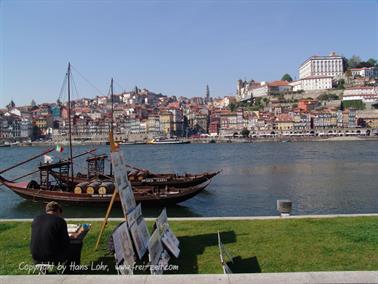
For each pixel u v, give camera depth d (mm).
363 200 40156
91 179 44625
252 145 196500
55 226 10594
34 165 99125
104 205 35562
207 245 14055
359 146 165000
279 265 11883
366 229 15586
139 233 12797
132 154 147250
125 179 12977
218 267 11859
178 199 35562
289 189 48781
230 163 94250
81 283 8164
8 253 13469
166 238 12914
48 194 37156
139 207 13562
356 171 68562
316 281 8203
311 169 73625
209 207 37688
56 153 153750
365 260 12078
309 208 36438
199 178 46188
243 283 8148
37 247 10484
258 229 16031
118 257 10625
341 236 14672
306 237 14680
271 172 70000
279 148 161625
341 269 11430
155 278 8352
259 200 41344
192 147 191500
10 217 35031
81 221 18125
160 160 112438
